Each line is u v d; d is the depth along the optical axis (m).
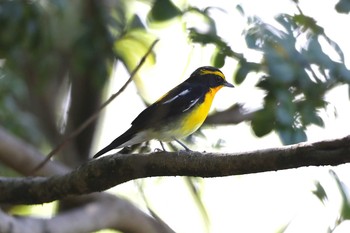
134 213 11.27
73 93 14.81
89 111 14.82
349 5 11.57
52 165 11.22
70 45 13.72
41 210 14.73
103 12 13.52
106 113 16.34
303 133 10.88
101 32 13.52
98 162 8.62
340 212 11.35
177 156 8.16
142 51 13.77
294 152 7.43
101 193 11.21
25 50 13.87
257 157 7.67
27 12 13.04
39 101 15.22
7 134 10.96
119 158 8.51
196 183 12.95
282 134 10.84
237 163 7.80
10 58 13.74
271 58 10.82
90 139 14.80
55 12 13.31
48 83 15.00
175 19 12.35
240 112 12.61
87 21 13.59
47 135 15.02
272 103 11.05
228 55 11.28
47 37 13.50
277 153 7.55
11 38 13.23
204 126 12.62
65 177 8.90
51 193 9.06
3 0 12.92
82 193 8.92
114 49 13.52
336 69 11.08
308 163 7.44
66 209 11.25
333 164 7.35
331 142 7.29
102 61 13.65
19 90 14.20
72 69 14.55
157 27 12.77
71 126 14.82
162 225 11.52
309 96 11.09
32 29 13.09
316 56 11.02
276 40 10.95
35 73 14.65
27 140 14.59
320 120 11.06
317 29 11.27
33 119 14.89
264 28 11.02
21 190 9.18
